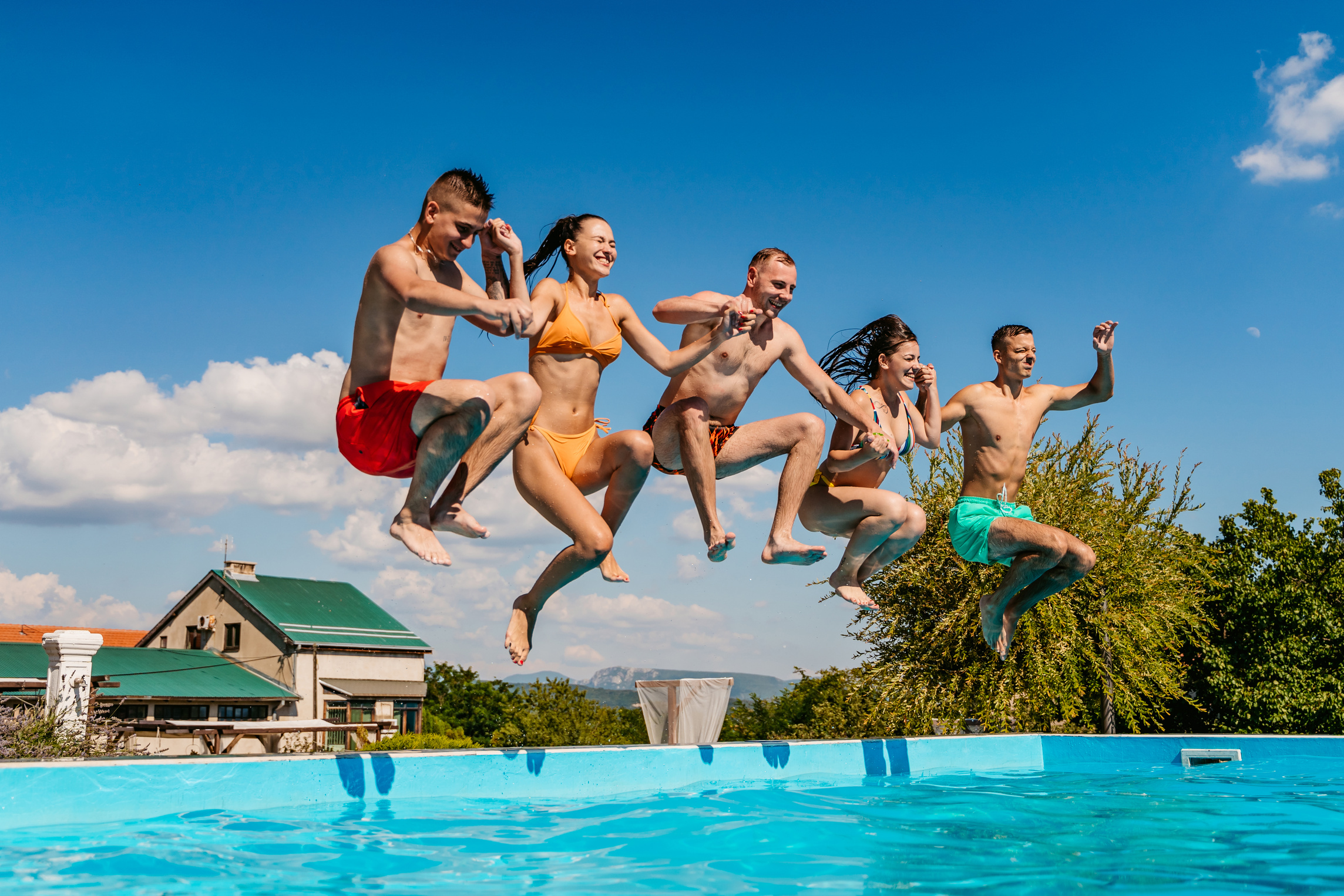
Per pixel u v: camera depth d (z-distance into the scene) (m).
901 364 5.93
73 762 4.31
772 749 6.61
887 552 5.98
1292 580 18.11
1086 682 15.28
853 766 6.92
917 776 6.84
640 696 7.13
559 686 37.25
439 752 5.38
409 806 4.99
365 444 4.18
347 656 32.25
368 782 5.11
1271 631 17.77
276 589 34.16
